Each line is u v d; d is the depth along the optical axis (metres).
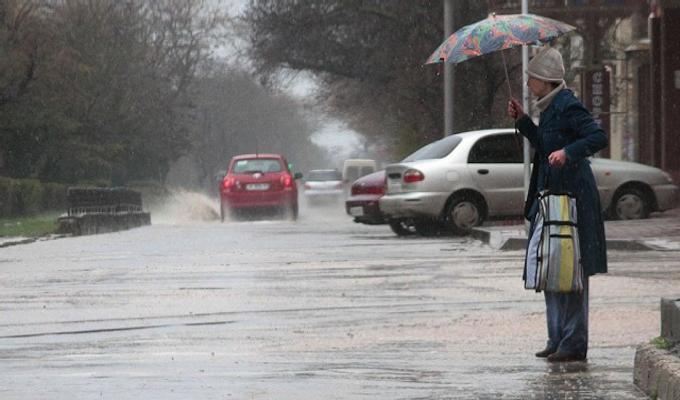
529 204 19.48
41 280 34.91
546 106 19.42
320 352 20.30
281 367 18.72
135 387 17.03
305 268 37.28
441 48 20.39
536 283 18.81
